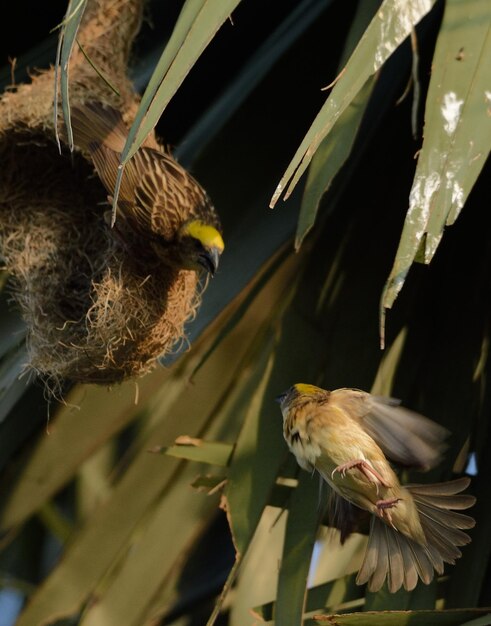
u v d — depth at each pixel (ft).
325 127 12.30
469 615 14.25
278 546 21.33
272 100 20.29
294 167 12.09
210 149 20.21
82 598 19.66
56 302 20.24
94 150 19.90
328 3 20.44
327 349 18.74
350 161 19.17
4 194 20.84
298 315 18.84
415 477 18.40
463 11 13.17
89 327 18.99
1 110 20.33
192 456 17.98
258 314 20.34
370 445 15.33
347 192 19.69
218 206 20.11
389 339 19.04
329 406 15.65
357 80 12.51
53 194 20.94
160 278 19.17
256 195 20.12
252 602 21.01
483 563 17.66
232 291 19.61
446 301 19.40
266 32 21.84
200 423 20.42
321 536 20.45
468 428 18.67
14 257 20.84
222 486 18.13
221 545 24.16
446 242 19.63
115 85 21.09
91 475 24.84
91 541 19.97
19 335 21.25
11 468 20.59
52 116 20.02
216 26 12.53
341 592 18.99
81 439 20.68
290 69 20.34
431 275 19.48
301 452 15.76
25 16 22.95
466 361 19.04
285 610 16.37
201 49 12.48
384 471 15.21
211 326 20.75
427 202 12.37
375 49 12.66
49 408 20.68
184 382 20.66
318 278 19.16
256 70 20.21
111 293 18.76
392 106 19.67
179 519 20.18
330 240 19.45
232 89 20.35
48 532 28.32
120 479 20.34
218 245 18.80
